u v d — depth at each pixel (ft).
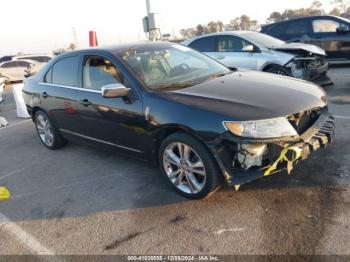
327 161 13.33
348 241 8.96
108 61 13.97
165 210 11.44
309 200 10.94
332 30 34.81
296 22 36.65
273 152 10.17
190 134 11.10
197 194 11.57
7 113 31.22
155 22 38.45
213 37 29.30
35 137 21.99
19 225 11.77
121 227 10.86
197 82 12.98
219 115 10.37
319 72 24.91
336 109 20.30
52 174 15.62
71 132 16.83
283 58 24.88
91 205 12.42
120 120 13.28
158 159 12.68
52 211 12.39
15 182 15.30
